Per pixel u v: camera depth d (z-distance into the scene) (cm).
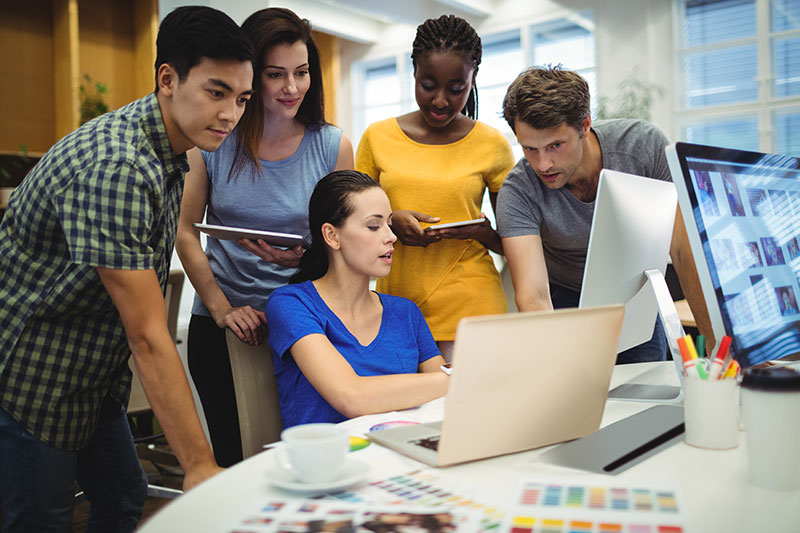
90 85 520
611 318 97
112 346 135
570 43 631
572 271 188
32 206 120
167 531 71
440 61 187
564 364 94
